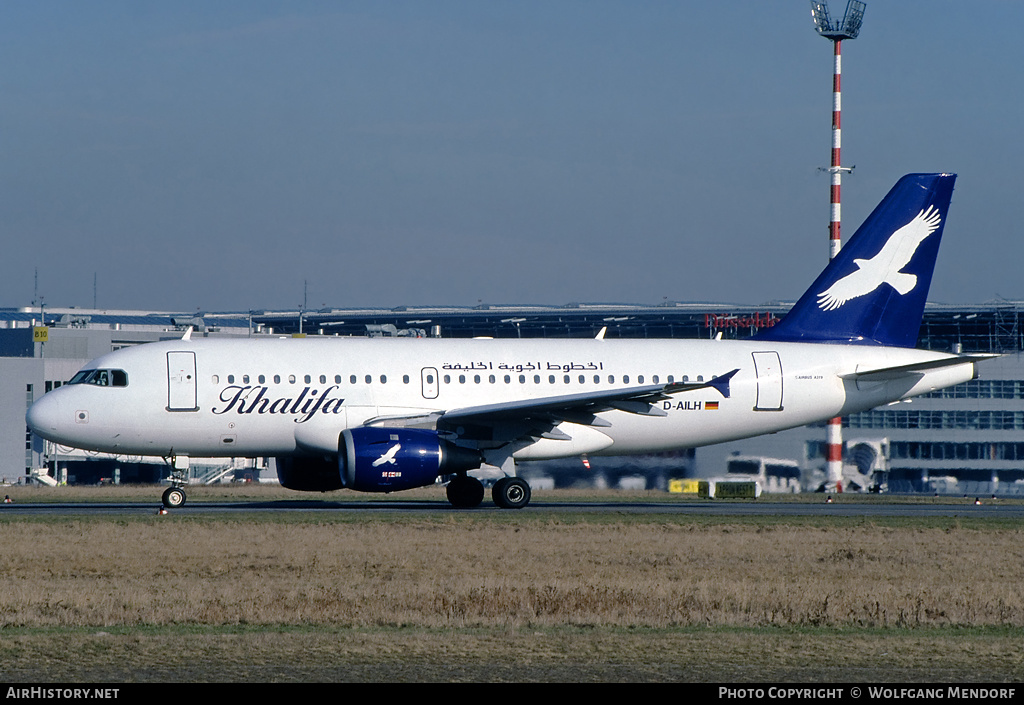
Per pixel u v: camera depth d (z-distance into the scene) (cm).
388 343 16712
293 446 16175
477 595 8494
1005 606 8450
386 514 15025
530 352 16975
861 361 17750
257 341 16438
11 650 6500
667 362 17262
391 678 5881
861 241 18088
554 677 5931
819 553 11762
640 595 8619
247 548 11469
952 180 18162
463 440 15900
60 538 12119
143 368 15725
